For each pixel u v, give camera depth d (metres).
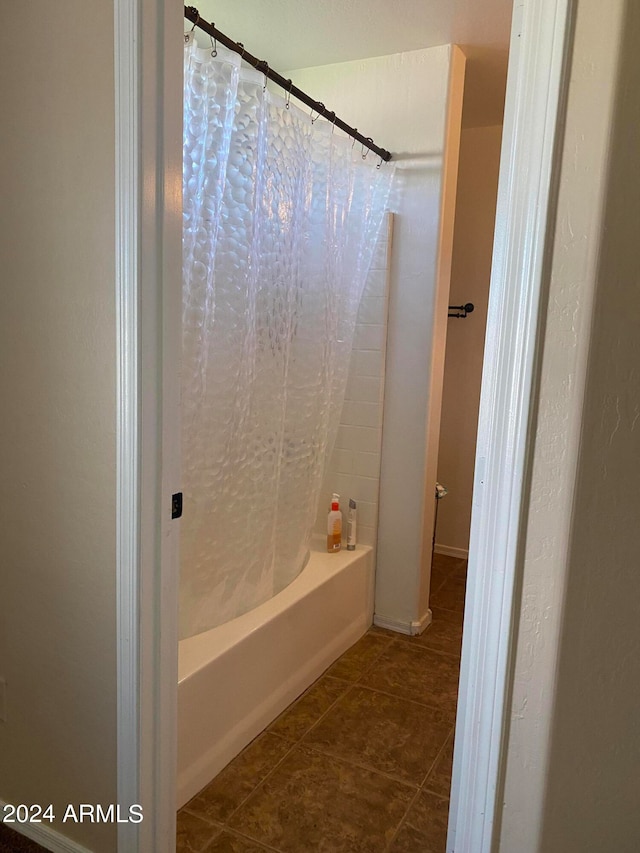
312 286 2.35
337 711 2.20
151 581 1.35
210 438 1.92
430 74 2.48
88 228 1.27
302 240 2.26
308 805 1.75
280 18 2.26
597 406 0.89
